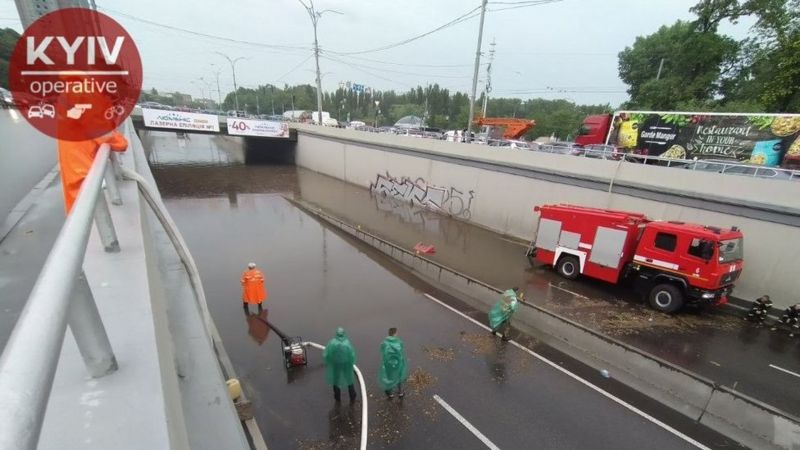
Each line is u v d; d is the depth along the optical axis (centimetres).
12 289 319
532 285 1542
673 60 3225
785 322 1231
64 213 512
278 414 836
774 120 1584
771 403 902
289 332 1177
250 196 3222
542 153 2088
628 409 862
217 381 297
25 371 62
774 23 2273
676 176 1583
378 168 3394
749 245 1395
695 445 773
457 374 970
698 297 1230
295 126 4741
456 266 1767
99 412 127
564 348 1083
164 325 254
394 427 805
